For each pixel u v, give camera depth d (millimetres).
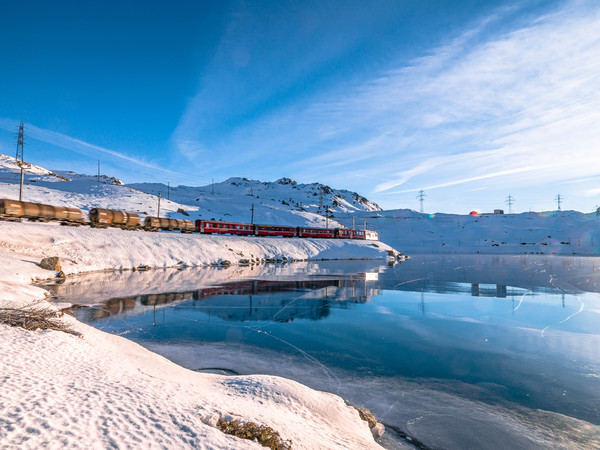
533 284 26734
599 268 44375
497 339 11281
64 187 78438
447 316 14750
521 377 8133
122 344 7207
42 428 2611
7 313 6262
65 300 15852
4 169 89438
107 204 66625
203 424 3219
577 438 5512
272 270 36188
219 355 9234
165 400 3713
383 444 5133
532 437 5504
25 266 21297
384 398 6883
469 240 129250
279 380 5723
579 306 17328
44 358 4473
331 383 7582
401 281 28203
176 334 11258
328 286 24328
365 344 10641
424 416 6152
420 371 8438
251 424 3434
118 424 2908
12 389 3234
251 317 14148
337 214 198125
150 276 26578
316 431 4121
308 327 12695
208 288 21766
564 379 8031
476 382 7789
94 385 3781
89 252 28828
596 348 10352
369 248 65562
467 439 5395
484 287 24734
